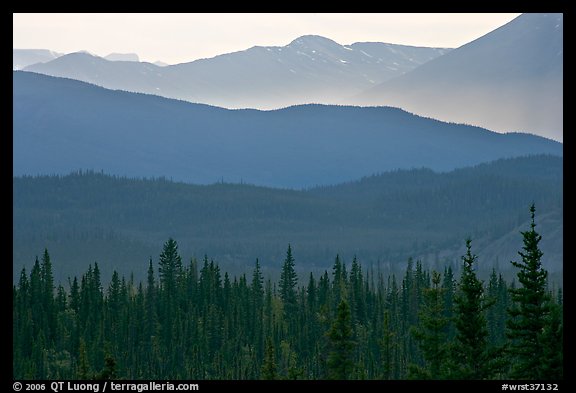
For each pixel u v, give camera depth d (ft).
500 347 316.40
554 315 308.81
